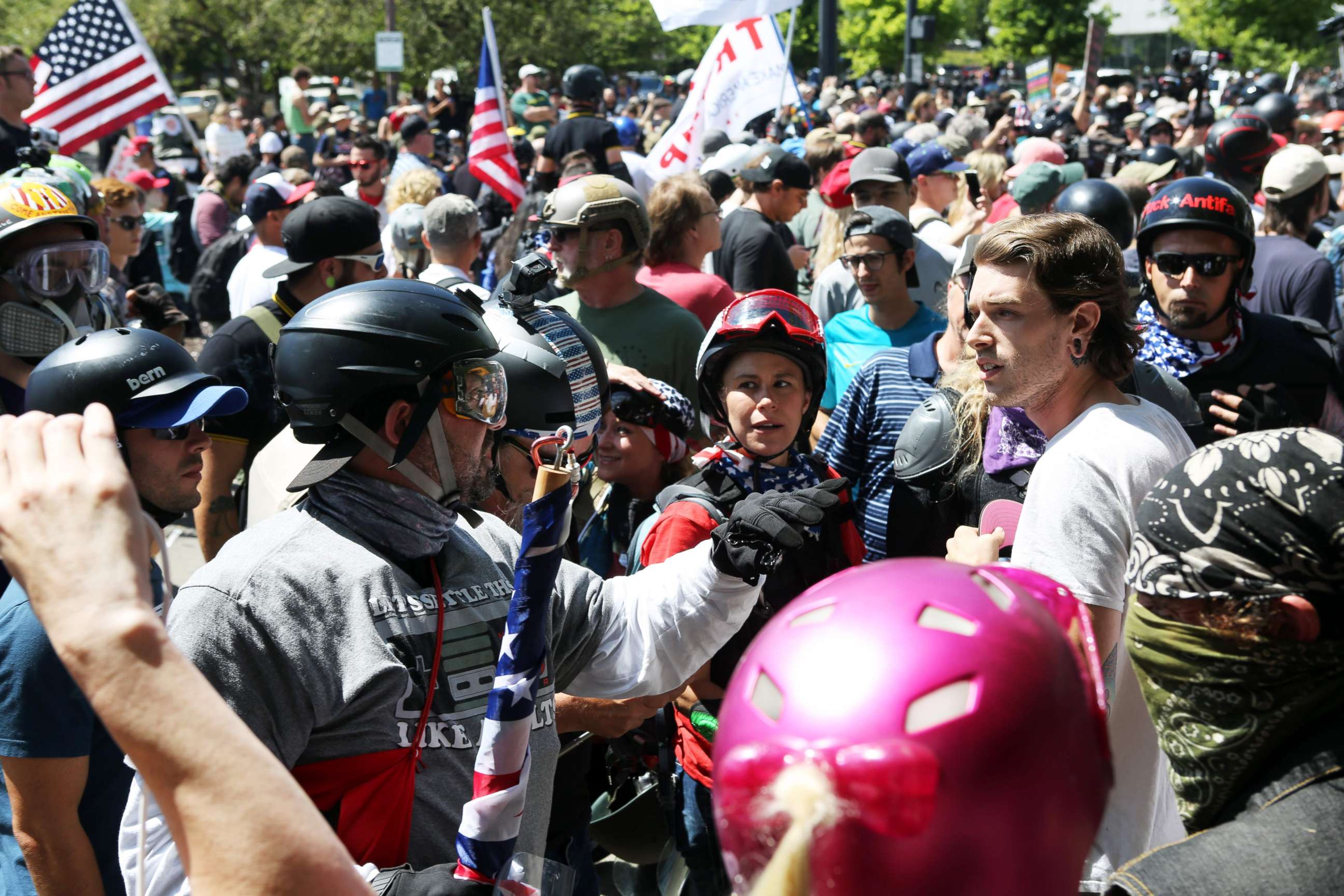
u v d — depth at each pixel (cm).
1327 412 313
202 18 3092
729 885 261
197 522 370
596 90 927
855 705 73
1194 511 131
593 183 404
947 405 274
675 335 411
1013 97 2369
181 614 160
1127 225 432
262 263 596
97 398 235
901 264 434
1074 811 78
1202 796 134
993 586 83
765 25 849
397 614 167
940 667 74
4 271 340
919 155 718
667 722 275
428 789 166
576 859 261
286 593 162
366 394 170
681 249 492
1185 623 132
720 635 200
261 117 2688
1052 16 4247
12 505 87
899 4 4159
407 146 1180
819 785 70
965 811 72
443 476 175
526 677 146
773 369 265
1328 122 1178
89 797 211
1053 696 77
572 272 409
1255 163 637
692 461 301
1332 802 121
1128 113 1908
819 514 188
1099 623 194
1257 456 129
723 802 75
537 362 251
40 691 197
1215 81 3003
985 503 263
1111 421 201
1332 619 126
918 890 71
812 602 82
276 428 374
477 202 1007
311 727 162
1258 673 128
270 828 85
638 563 261
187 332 1032
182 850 85
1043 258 202
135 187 649
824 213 626
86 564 86
